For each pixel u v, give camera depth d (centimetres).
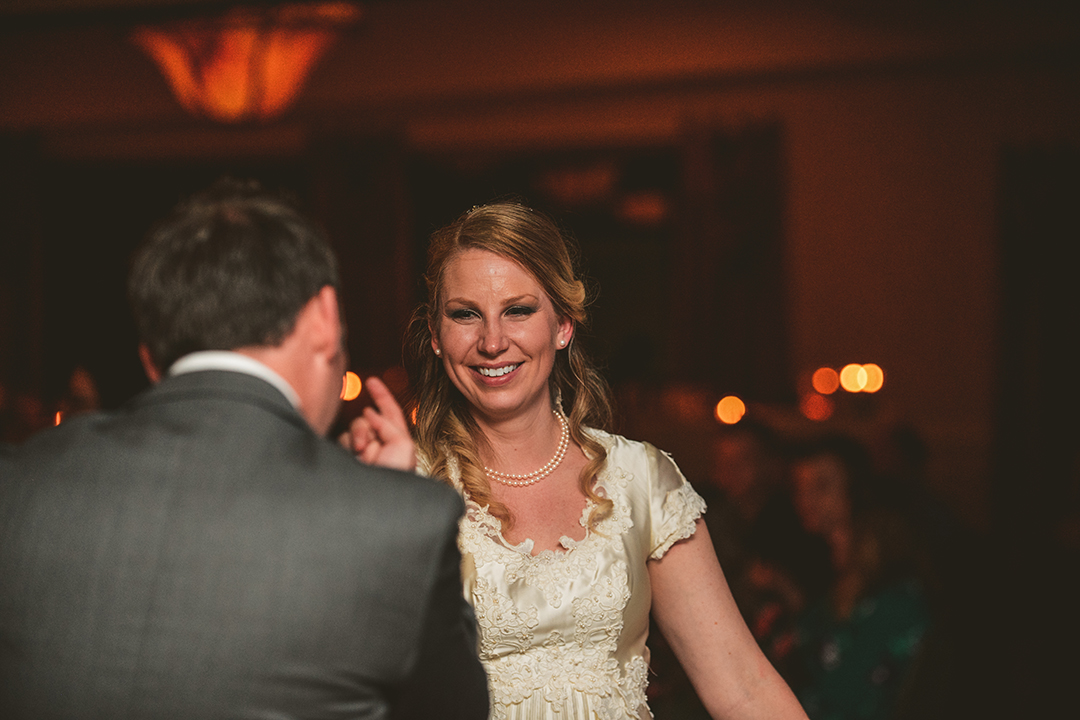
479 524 161
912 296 846
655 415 749
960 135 834
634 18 868
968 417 830
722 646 166
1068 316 770
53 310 1120
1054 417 767
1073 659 532
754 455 409
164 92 949
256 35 547
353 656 99
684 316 891
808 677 310
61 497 101
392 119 930
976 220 832
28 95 964
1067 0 768
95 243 1141
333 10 565
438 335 166
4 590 99
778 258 868
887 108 848
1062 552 710
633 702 160
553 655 156
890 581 303
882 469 501
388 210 938
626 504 165
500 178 1095
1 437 673
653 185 1109
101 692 95
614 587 158
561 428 173
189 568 98
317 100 930
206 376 106
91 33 947
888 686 295
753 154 867
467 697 111
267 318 107
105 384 1162
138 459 102
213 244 107
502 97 895
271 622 97
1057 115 812
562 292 163
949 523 490
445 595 105
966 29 795
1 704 97
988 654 523
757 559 366
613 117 912
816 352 870
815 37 832
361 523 101
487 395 162
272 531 99
